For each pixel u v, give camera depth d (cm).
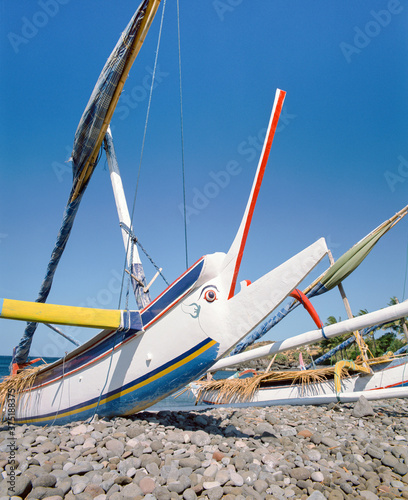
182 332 603
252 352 1099
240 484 389
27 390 753
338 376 1100
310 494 388
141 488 365
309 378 1270
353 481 431
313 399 1084
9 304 514
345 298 1244
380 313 856
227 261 616
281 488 395
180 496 360
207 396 1437
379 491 415
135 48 658
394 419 895
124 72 689
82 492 354
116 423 590
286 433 650
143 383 609
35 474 373
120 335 625
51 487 357
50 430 547
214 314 598
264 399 1320
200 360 598
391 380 1191
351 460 509
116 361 628
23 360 1052
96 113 748
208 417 731
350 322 905
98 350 651
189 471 408
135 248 946
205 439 516
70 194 912
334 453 546
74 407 655
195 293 613
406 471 475
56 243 956
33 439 489
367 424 805
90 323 573
